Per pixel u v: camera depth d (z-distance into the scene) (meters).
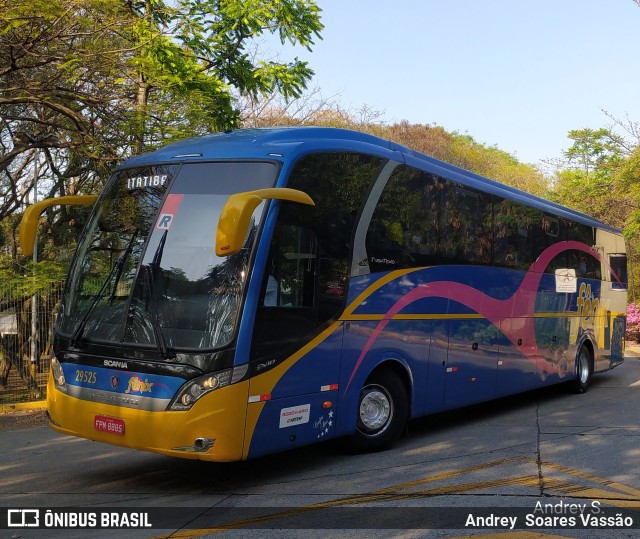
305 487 6.68
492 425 10.07
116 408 6.42
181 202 6.87
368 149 8.06
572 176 32.78
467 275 9.80
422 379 8.80
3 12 10.31
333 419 7.33
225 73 14.48
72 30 11.65
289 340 6.74
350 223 7.63
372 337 7.88
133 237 6.96
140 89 13.09
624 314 16.52
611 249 15.80
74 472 7.59
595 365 14.41
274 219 6.63
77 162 14.05
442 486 6.57
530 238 11.80
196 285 6.42
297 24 14.05
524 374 11.41
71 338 6.86
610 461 7.54
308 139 7.33
